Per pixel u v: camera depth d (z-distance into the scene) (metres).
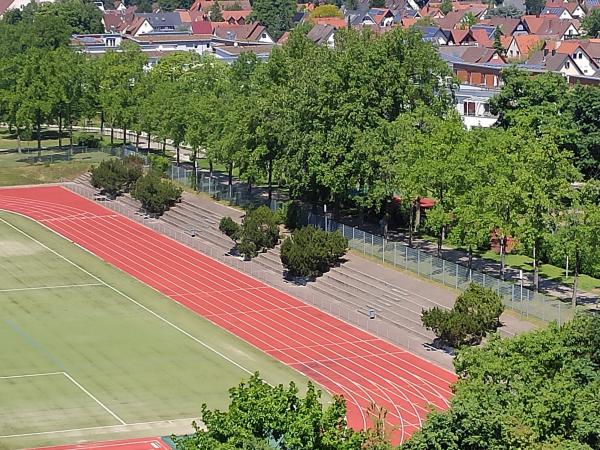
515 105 196.62
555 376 95.25
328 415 77.06
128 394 123.62
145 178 198.00
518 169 144.50
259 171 185.12
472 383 94.00
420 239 172.50
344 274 159.38
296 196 180.75
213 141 196.62
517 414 86.44
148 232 187.25
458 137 156.25
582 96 191.00
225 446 73.69
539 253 153.75
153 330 143.38
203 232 183.75
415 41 173.25
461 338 133.38
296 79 179.00
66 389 124.81
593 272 154.00
